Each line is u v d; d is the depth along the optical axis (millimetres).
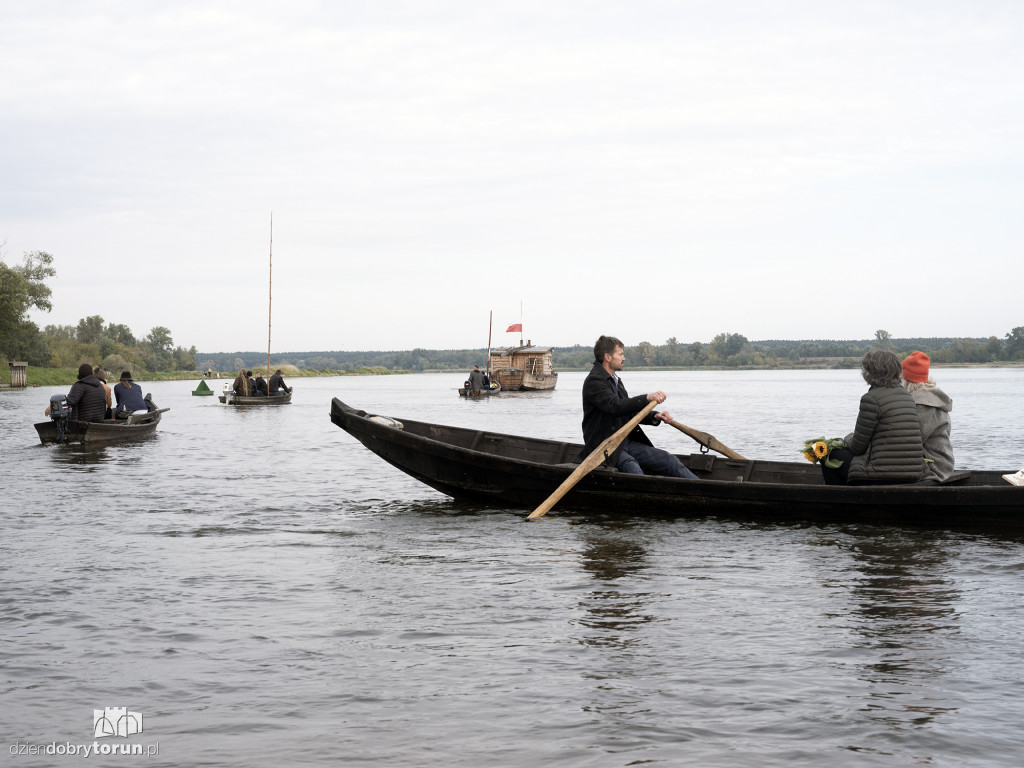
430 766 3373
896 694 4047
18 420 29375
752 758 3410
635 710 3891
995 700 3967
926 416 8609
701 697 4031
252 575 6609
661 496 9109
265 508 10172
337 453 17594
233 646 4859
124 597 5953
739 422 29281
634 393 70938
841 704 3936
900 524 8227
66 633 5125
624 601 5734
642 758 3416
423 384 112438
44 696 4145
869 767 3330
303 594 6012
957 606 5539
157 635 5070
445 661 4574
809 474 10242
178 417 32969
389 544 7852
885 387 8469
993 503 7762
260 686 4246
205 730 3740
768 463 10469
